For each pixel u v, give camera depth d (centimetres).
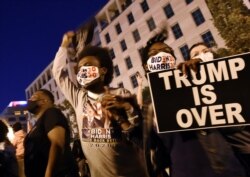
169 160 202
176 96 174
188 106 171
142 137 203
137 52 3288
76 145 347
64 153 241
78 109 241
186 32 2736
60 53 262
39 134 245
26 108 283
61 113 251
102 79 233
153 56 218
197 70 169
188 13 2691
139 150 212
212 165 177
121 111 196
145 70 229
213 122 164
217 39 2423
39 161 243
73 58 252
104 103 199
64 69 262
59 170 231
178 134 192
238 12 1174
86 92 242
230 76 162
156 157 205
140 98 233
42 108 273
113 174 216
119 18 3500
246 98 158
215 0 1262
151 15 3066
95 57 233
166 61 216
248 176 187
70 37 250
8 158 285
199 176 177
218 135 184
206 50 227
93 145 222
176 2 2792
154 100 178
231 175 174
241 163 190
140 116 201
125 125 196
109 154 215
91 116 227
